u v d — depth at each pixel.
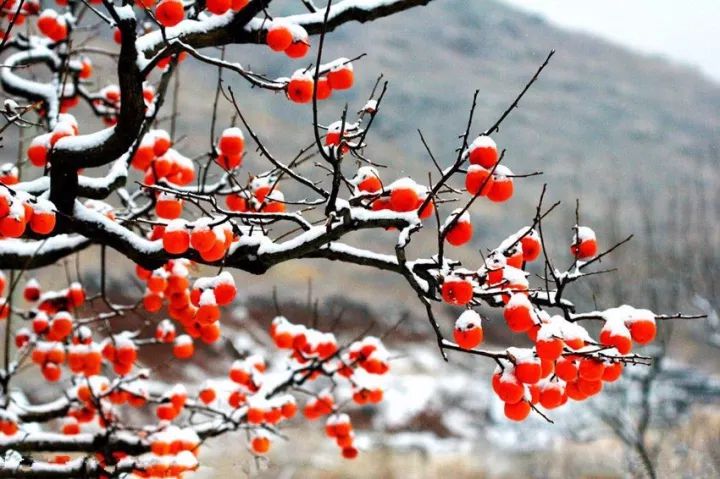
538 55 69.31
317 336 5.06
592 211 31.48
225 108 20.73
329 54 52.34
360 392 4.90
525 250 3.46
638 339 3.04
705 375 20.47
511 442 17.77
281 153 29.09
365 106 3.46
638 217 25.50
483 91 55.09
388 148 39.19
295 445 15.40
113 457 4.62
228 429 4.88
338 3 3.82
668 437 13.19
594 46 78.06
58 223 3.61
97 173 13.30
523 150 46.34
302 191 21.31
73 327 4.91
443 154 40.56
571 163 44.69
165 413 4.81
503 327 24.83
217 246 3.18
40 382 12.69
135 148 4.02
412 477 15.42
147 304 4.50
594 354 2.89
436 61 59.19
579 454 15.10
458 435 18.55
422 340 24.17
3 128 3.38
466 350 2.99
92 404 4.92
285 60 30.62
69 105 5.62
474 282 3.11
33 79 5.61
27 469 4.04
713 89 74.38
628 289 14.82
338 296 24.20
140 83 3.27
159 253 3.55
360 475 14.95
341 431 5.02
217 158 4.46
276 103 36.75
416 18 67.62
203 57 3.30
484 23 71.25
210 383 5.15
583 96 62.12
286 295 22.58
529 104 55.44
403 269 3.12
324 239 3.23
